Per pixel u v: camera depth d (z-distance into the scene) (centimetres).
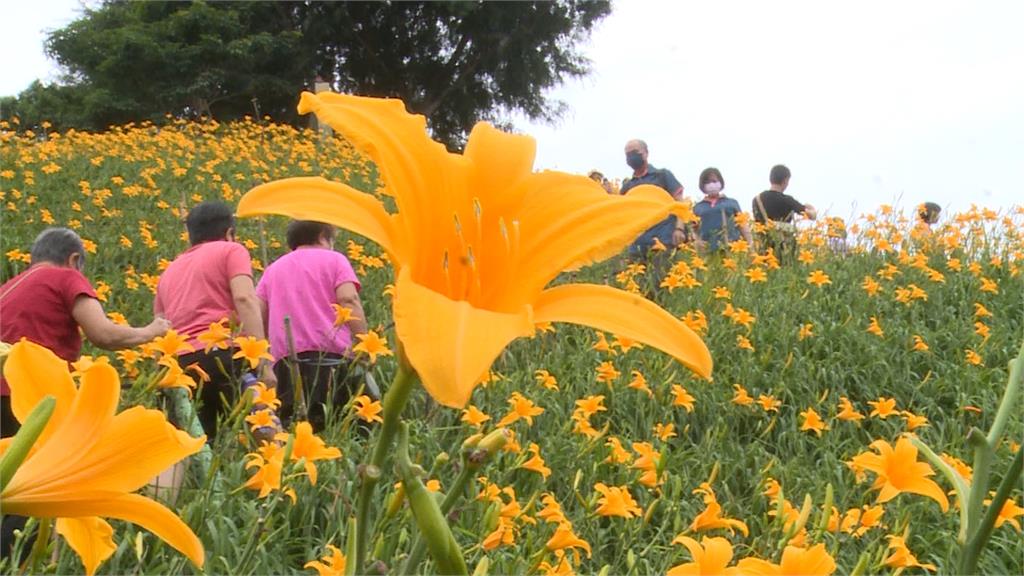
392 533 291
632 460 447
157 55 2589
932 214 1175
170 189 1330
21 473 90
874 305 915
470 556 344
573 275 927
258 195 105
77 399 92
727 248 992
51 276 450
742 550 375
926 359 802
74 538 112
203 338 409
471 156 132
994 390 747
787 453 619
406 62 3086
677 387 520
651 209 126
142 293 823
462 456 104
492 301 126
